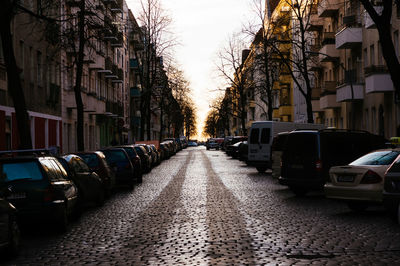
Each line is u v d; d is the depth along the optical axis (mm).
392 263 8289
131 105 80500
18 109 18719
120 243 10375
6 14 18266
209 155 70500
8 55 18500
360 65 40219
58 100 37969
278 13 62188
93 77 49812
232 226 12273
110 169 20266
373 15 20156
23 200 11367
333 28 46875
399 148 14453
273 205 16516
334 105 45406
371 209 15547
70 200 12539
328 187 14586
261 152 32562
